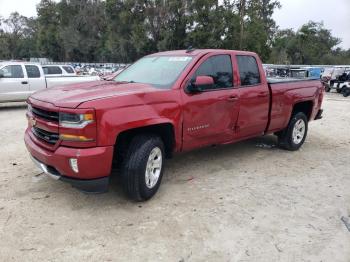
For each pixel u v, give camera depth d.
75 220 3.87
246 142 7.50
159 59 5.44
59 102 3.79
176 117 4.47
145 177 4.20
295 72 20.95
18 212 4.02
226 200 4.49
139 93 4.12
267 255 3.34
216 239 3.57
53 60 71.25
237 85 5.45
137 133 4.25
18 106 13.11
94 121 3.68
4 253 3.25
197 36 40.72
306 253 3.39
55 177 3.98
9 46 81.12
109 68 36.81
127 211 4.10
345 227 3.91
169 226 3.79
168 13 42.28
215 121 5.08
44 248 3.35
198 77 4.55
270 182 5.18
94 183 3.83
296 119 6.71
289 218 4.07
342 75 20.95
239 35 41.94
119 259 3.21
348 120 10.99
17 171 5.34
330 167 5.99
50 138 3.94
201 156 6.34
